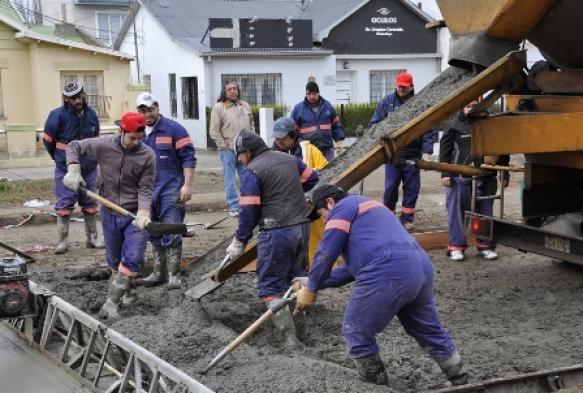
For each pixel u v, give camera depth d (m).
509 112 7.83
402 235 5.01
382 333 6.70
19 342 6.50
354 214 5.02
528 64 8.13
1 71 26.14
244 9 34.62
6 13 34.09
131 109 28.02
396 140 7.05
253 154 6.38
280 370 5.31
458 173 8.34
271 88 29.16
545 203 8.36
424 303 5.14
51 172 19.41
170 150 7.91
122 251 6.93
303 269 6.50
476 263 9.49
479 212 9.46
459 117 8.20
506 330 6.86
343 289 8.13
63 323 6.41
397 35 32.56
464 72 8.00
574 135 7.19
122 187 6.87
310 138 11.34
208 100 28.22
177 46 30.34
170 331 6.16
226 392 4.98
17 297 6.04
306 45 29.28
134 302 7.21
